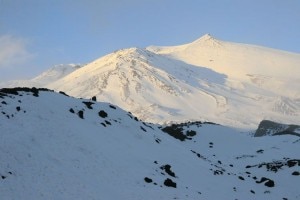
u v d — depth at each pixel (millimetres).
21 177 30344
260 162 71250
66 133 39500
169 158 49719
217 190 44844
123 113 56688
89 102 52938
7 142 33188
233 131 96938
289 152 75875
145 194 35062
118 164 39438
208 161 61000
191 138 91125
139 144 49000
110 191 33375
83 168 35312
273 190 50969
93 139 41688
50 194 29516
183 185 41656
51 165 33406
